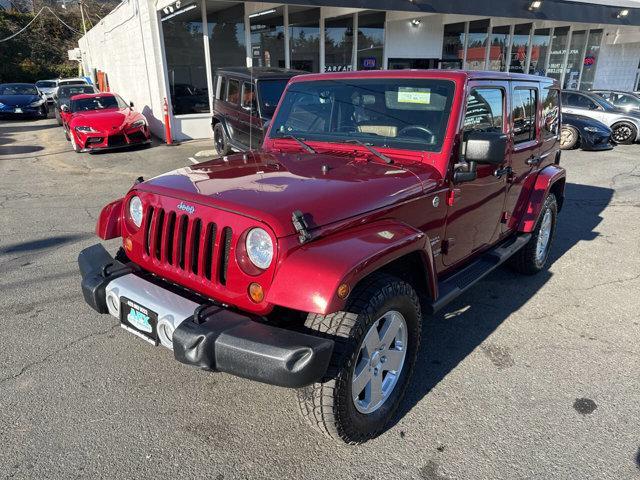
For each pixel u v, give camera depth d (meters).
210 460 2.49
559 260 5.29
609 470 2.43
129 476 2.38
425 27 17.70
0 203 7.35
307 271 2.12
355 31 16.23
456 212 3.26
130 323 2.62
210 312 2.30
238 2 12.88
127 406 2.88
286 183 2.64
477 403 2.94
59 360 3.32
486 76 3.35
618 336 3.72
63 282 4.53
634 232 6.28
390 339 2.59
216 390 3.04
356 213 2.48
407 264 2.81
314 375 2.08
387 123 3.24
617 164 10.95
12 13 39.50
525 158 4.22
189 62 13.44
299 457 2.52
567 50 21.67
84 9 42.38
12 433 2.65
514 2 15.73
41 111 20.62
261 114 8.77
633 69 24.58
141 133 12.05
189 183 2.71
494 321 3.94
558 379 3.18
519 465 2.47
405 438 2.66
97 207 7.12
